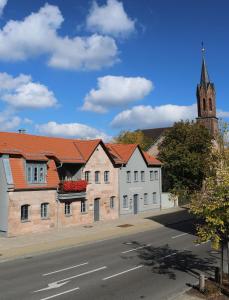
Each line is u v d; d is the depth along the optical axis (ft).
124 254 81.10
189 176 178.29
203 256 78.38
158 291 53.31
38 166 111.14
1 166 104.63
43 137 128.06
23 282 58.95
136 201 157.48
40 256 80.38
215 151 58.49
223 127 60.90
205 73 257.75
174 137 184.34
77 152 130.00
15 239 99.19
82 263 72.33
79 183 121.60
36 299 50.34
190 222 137.49
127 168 150.82
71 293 52.85
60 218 117.80
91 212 130.62
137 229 118.93
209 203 49.85
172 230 118.52
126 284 57.16
